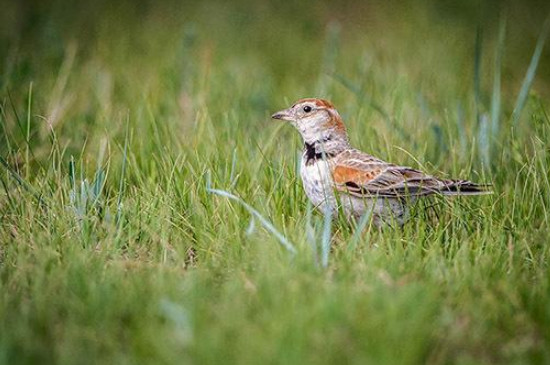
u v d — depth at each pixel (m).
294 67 19.95
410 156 12.63
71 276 9.72
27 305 9.29
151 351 8.29
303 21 23.66
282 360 7.93
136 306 9.09
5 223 11.52
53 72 17.50
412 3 24.23
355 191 11.45
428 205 12.09
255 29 22.92
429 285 9.41
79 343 8.58
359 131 14.16
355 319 8.62
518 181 12.46
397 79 16.55
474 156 13.36
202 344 8.13
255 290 9.52
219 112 15.60
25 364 8.27
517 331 9.02
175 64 18.53
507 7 23.56
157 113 15.11
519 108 13.67
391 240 10.94
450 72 18.78
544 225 11.54
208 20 23.47
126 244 11.10
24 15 22.12
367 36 21.92
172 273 9.95
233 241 10.77
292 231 10.97
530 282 10.20
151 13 23.89
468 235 11.39
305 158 12.06
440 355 8.50
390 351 8.05
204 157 12.91
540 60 20.44
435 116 15.23
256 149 13.58
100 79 17.36
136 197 11.73
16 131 14.18
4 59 18.34
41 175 12.73
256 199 11.80
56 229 11.16
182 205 11.76
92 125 14.70
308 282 9.41
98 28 21.98
